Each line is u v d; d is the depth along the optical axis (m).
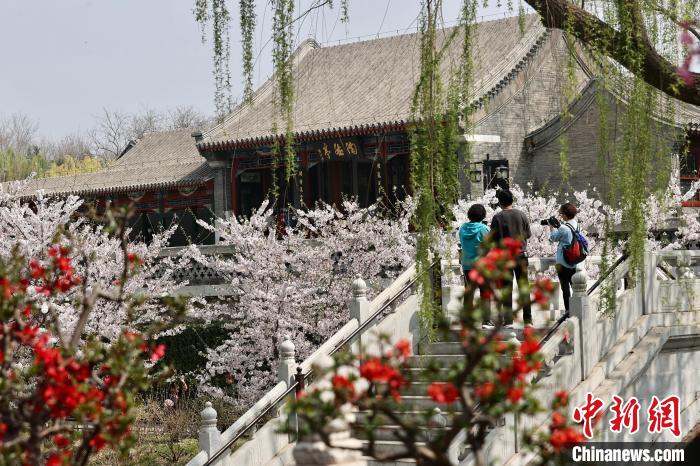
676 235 27.14
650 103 14.80
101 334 26.00
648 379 15.98
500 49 42.88
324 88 48.03
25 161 92.81
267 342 26.84
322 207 47.00
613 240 15.49
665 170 15.30
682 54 14.45
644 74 14.66
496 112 40.28
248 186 49.28
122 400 8.44
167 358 31.83
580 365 14.95
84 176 55.44
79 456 8.51
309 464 10.16
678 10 14.48
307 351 26.55
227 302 31.48
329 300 27.20
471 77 14.49
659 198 15.36
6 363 8.77
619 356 15.60
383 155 42.75
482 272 7.48
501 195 16.20
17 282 9.30
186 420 25.84
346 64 49.56
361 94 46.16
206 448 15.30
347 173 46.94
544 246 26.03
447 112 14.20
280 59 14.55
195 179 50.03
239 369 28.39
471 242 16.02
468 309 7.57
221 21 14.53
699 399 17.03
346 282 27.36
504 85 40.47
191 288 32.56
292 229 28.39
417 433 7.64
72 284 9.73
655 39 14.54
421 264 14.73
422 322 14.99
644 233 14.98
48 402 8.41
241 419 15.80
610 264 16.14
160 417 26.03
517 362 7.29
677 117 33.22
